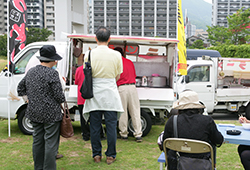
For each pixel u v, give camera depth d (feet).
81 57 20.89
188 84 26.66
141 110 18.60
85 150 15.43
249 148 10.16
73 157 14.11
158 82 19.52
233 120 28.37
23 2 19.34
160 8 513.04
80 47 20.79
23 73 18.88
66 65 18.54
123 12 515.91
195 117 8.20
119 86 17.04
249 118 28.19
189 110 8.38
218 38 157.17
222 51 120.47
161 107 18.16
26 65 19.11
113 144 13.00
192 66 27.32
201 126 8.04
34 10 470.80
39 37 223.51
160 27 516.73
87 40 20.24
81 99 16.66
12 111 18.66
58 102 10.85
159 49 21.53
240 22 147.43
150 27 516.73
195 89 26.78
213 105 27.37
